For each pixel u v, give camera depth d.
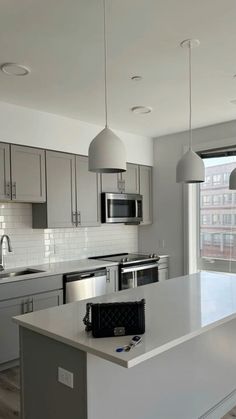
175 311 2.15
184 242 4.91
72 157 4.20
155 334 1.74
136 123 4.48
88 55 2.59
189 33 2.30
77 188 4.23
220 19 2.14
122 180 4.81
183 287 2.87
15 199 3.59
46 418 1.94
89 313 1.84
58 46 2.45
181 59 2.68
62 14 2.06
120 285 4.35
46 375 1.93
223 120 4.41
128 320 1.73
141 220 5.00
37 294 3.48
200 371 2.49
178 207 4.99
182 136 4.95
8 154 3.57
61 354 1.85
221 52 2.57
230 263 4.59
